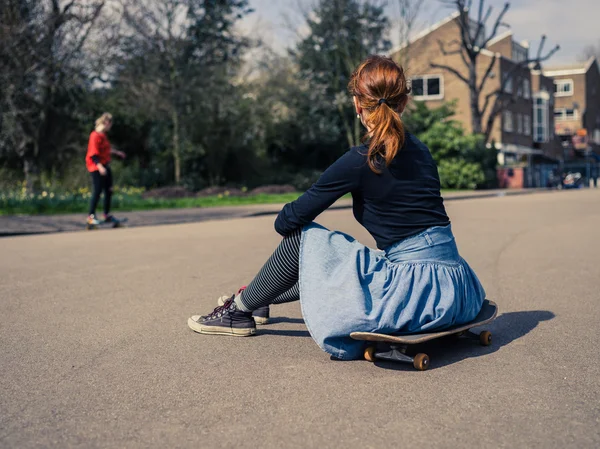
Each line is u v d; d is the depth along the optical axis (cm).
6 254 676
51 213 1249
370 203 277
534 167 4219
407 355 288
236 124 2420
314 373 269
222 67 2312
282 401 236
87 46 1819
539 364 279
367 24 2825
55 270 568
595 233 845
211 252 684
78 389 253
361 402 233
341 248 279
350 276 270
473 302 286
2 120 1727
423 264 271
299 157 2891
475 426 210
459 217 1143
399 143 265
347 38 2834
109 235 874
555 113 6538
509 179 3900
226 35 2341
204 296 449
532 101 5091
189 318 348
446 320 270
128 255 663
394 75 272
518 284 487
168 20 2112
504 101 4378
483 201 1780
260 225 1028
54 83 1775
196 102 2241
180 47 2158
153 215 1219
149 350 310
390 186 271
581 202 1658
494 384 252
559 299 428
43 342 327
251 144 2520
